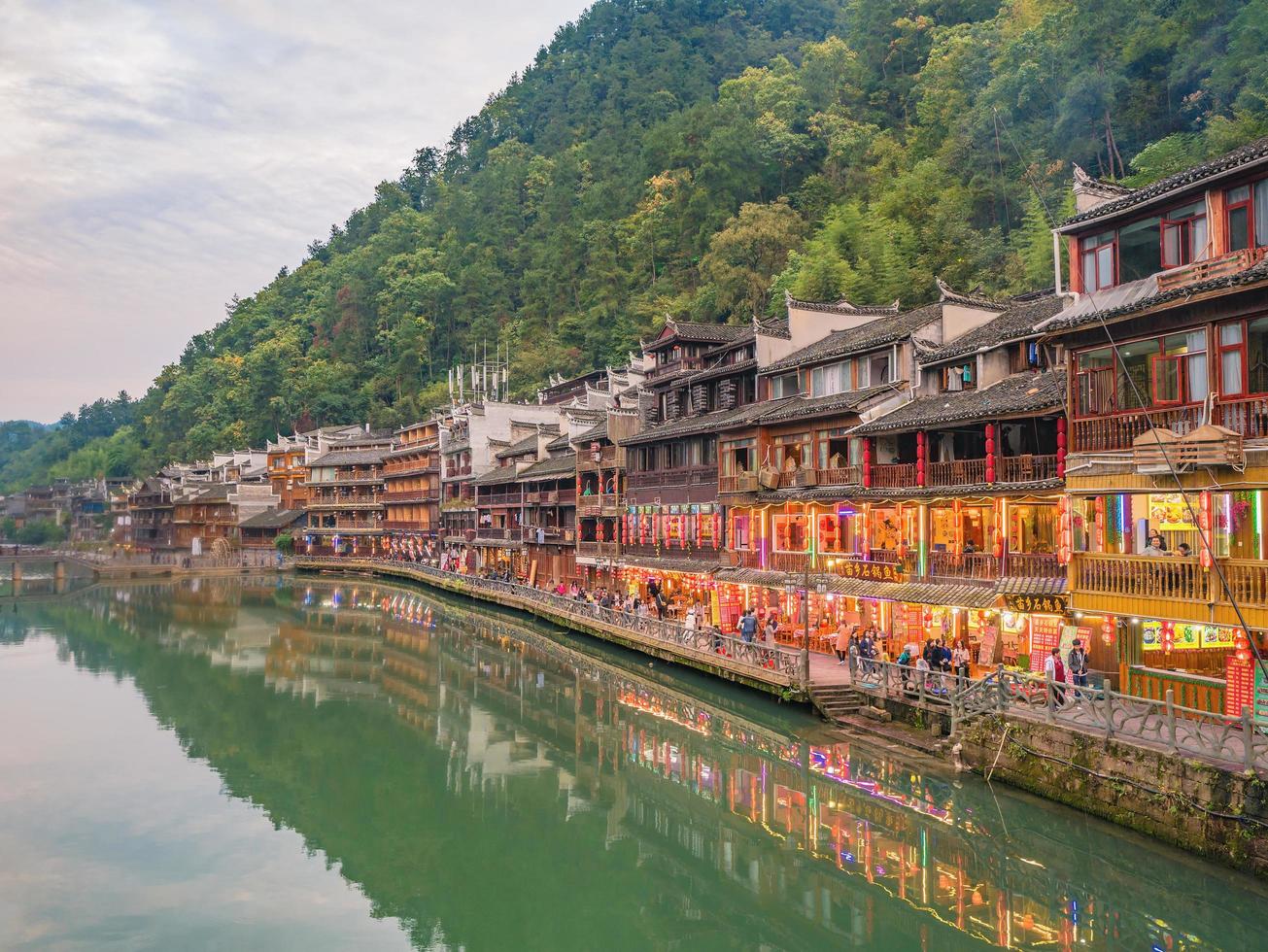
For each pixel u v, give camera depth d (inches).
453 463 3873.0
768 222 3518.7
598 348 4498.0
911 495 1320.1
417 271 6427.2
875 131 3922.2
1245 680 812.6
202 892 874.1
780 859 907.4
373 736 1425.9
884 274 2714.1
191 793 1160.8
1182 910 719.1
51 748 1352.1
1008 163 2893.7
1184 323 868.0
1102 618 1046.4
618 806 1099.9
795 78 4596.5
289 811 1098.7
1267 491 792.9
